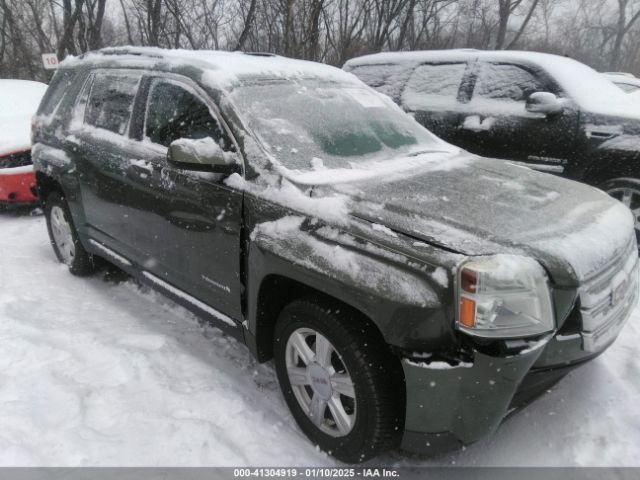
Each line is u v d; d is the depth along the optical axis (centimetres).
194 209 297
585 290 212
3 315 354
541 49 2530
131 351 317
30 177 608
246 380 310
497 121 577
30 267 468
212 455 241
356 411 230
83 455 234
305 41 1009
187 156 271
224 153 281
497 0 1739
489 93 596
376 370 222
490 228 218
